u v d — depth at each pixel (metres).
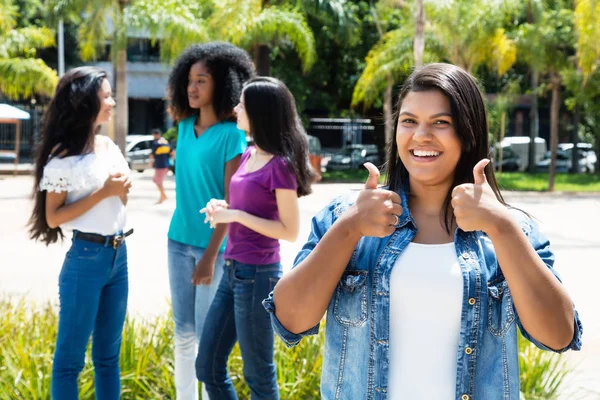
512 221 1.89
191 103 4.03
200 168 3.94
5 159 33.28
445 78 2.08
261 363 3.61
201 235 3.96
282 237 3.58
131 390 4.31
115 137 22.66
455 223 2.10
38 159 3.63
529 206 19.22
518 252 1.87
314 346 4.67
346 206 2.20
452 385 1.98
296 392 4.40
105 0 22.44
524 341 4.99
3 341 4.49
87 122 3.60
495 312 2.02
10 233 12.66
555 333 1.90
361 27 30.09
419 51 18.44
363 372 2.04
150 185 23.69
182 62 4.11
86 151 3.61
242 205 3.65
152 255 10.55
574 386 5.07
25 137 34.31
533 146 32.41
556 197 22.27
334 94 31.53
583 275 9.70
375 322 2.03
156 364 4.51
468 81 2.12
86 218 3.58
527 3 25.44
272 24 22.25
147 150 31.45
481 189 1.91
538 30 23.73
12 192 20.66
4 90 26.84
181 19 20.95
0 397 4.03
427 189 2.15
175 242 4.06
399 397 2.00
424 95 2.07
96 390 3.74
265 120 3.61
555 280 1.90
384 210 1.90
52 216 3.59
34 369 4.19
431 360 1.99
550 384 4.78
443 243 2.08
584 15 21.91
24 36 26.56
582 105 31.81
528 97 37.41
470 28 21.81
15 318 5.00
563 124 37.69
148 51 42.31
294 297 1.99
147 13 21.05
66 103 3.60
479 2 21.91
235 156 3.90
